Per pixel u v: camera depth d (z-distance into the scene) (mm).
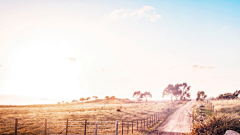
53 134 21500
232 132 12406
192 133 15414
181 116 43312
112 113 46469
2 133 21359
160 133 24297
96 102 120938
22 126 25859
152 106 72000
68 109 53094
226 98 68562
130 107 65500
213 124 14898
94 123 32938
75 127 27703
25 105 77250
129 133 23969
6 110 44250
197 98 119938
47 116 36594
